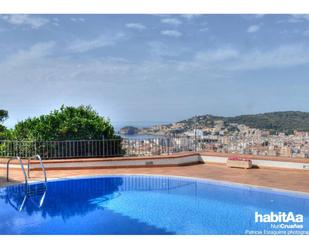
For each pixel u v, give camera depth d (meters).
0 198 8.09
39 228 6.09
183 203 7.77
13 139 12.67
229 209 7.21
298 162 10.97
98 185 9.66
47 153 12.19
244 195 8.40
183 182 9.95
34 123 12.88
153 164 12.35
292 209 7.15
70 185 9.61
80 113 13.38
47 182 9.82
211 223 6.30
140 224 6.29
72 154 12.34
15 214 6.91
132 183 9.91
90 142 12.59
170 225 6.24
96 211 7.17
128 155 13.13
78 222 6.42
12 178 10.09
